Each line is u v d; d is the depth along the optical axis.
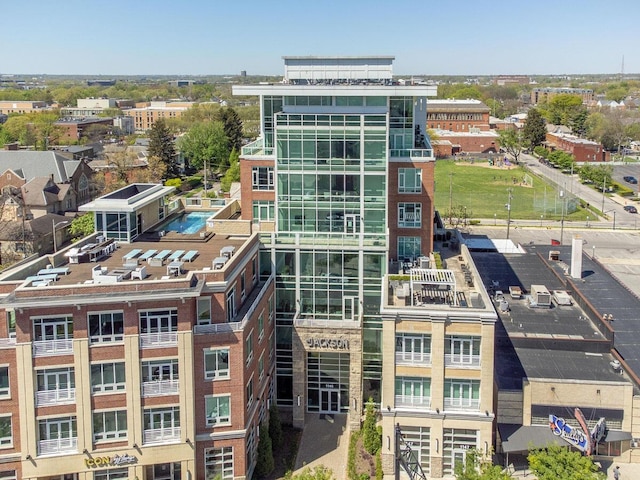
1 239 115.44
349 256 61.09
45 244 119.06
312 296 62.25
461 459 51.97
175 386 46.62
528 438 51.69
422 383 51.88
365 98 66.75
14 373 44.44
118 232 61.72
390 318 50.97
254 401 52.53
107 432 45.91
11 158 152.62
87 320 44.41
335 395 62.19
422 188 66.81
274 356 62.16
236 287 52.88
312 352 60.94
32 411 44.41
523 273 80.50
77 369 44.56
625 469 52.09
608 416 52.59
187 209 76.31
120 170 174.12
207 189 188.75
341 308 62.09
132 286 45.12
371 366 61.41
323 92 66.12
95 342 44.84
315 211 64.12
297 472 52.81
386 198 63.12
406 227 67.69
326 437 58.59
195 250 58.91
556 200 171.25
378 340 61.25
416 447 52.47
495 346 59.69
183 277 48.22
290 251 61.66
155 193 68.00
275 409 56.97
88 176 158.50
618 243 134.62
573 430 50.59
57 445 45.38
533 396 53.12
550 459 44.94
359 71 72.69
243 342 48.28
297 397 60.00
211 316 48.59
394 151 67.62
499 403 53.28
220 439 48.50
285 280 62.19
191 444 47.34
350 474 52.16
